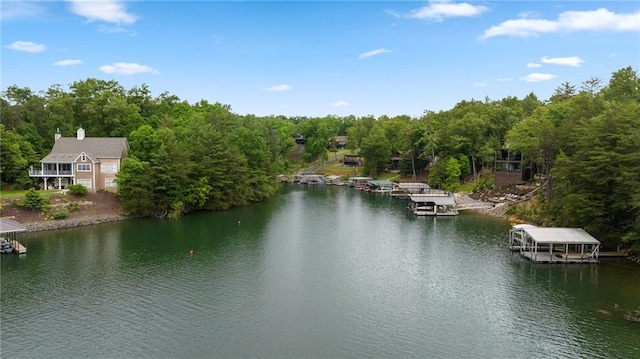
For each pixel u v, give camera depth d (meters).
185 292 53.84
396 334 43.78
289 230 88.50
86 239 78.62
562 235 65.56
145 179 96.12
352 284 57.09
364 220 100.31
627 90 113.00
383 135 181.88
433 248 74.44
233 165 114.44
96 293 53.28
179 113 152.00
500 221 98.44
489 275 60.28
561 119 104.00
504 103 180.75
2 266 63.00
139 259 66.94
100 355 39.44
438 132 155.38
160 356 39.41
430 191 140.12
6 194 93.50
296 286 56.22
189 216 101.62
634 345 41.31
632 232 64.69
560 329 44.56
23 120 116.50
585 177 66.75
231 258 68.00
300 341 42.22
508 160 129.50
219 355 39.62
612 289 54.72
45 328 44.22
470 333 43.91
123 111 134.38
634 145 64.38
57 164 101.12
